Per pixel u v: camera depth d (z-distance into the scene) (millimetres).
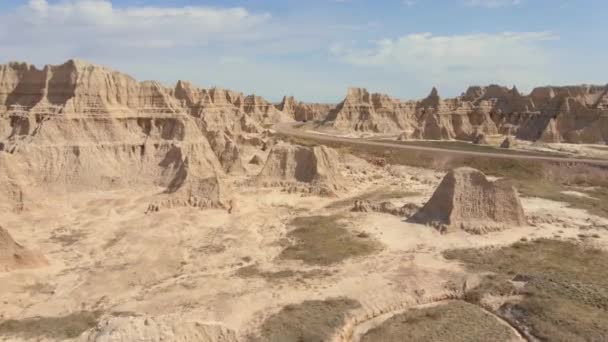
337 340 38375
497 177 110438
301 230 68250
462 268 53156
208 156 102812
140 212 77125
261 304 44469
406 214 74250
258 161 122188
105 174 90312
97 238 65000
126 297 47281
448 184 70125
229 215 75562
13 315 43562
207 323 35688
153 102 106125
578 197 88125
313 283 49500
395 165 126500
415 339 38094
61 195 84312
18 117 97500
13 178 75875
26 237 64875
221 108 159500
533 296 43562
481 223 66625
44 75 100375
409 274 51344
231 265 55562
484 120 187250
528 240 62688
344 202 85625
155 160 96812
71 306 45281
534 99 184000
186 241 64000
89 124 94938
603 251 58906
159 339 33094
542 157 122062
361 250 59531
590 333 36719
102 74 100062
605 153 130500
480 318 41875
